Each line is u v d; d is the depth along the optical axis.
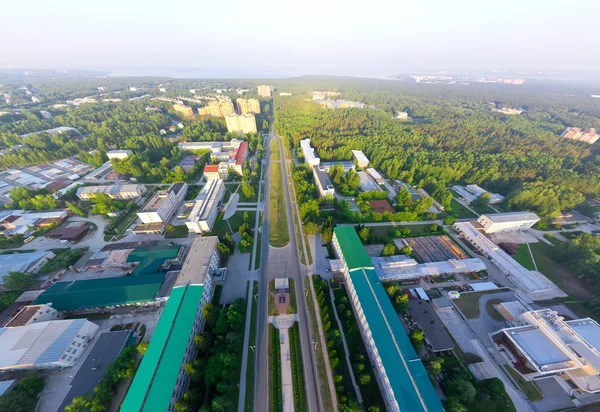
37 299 78.06
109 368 62.75
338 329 75.25
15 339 65.50
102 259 96.62
